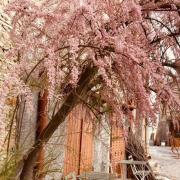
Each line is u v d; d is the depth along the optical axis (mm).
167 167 15016
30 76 3246
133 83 3033
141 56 2900
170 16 3611
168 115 3502
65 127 5902
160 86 3059
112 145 9094
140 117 3270
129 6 2934
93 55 2912
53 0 3117
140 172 8773
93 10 2818
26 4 2768
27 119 4984
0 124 2428
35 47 2783
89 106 3721
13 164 3480
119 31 2934
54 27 2764
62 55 2990
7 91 2426
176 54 3631
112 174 7566
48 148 4938
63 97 3307
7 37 4883
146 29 3531
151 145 27406
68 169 7023
